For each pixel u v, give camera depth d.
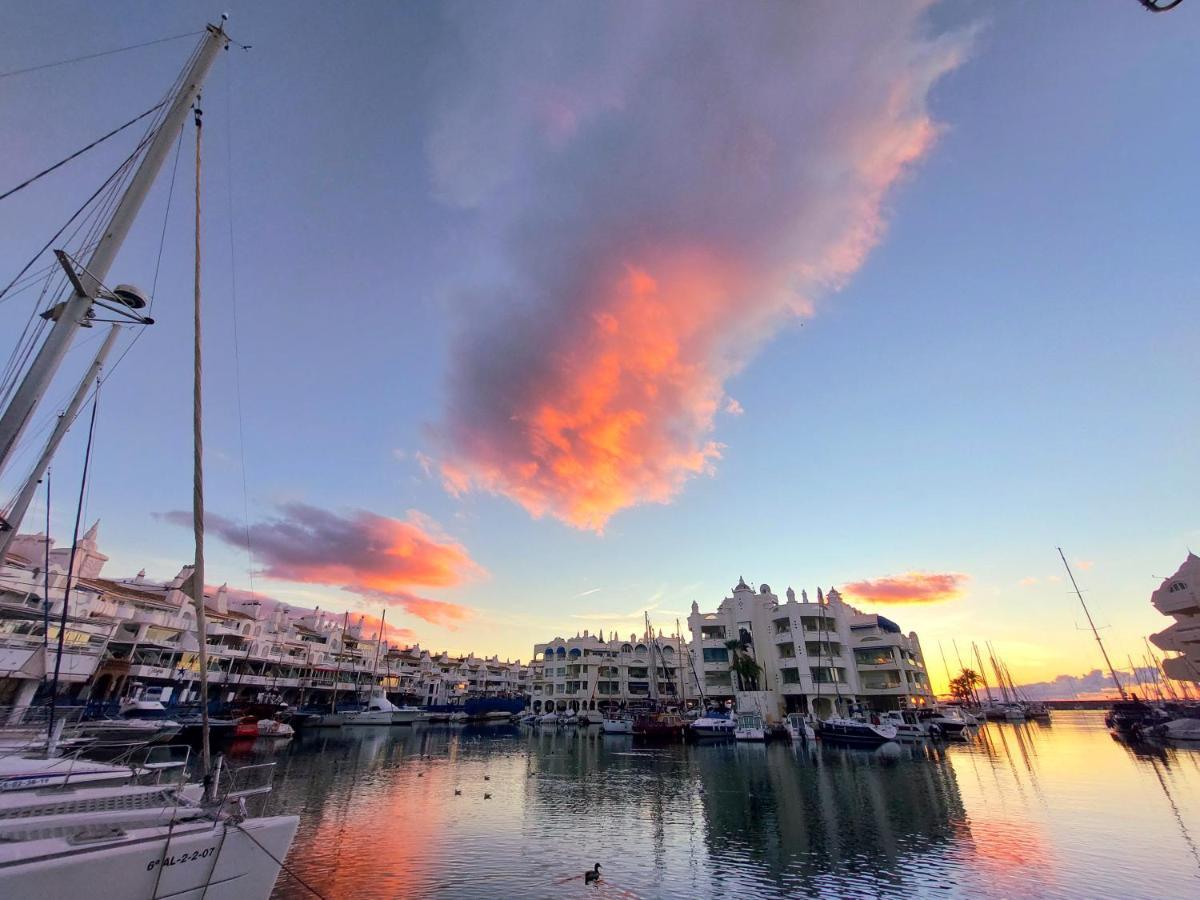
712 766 46.06
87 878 8.75
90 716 46.16
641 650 127.31
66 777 16.02
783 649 79.06
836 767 44.41
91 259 11.88
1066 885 18.34
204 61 13.20
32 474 14.31
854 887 18.36
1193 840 23.11
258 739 60.16
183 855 9.88
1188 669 59.12
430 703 129.62
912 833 24.77
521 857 21.36
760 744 62.34
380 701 97.38
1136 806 29.48
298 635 94.69
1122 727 71.31
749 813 28.94
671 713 77.69
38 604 48.94
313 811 28.23
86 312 11.88
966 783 36.81
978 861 20.84
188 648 67.75
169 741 49.59
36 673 24.64
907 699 78.44
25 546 53.97
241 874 10.62
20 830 9.80
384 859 20.75
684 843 23.50
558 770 44.59
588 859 21.25
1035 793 33.25
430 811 29.22
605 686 123.38
